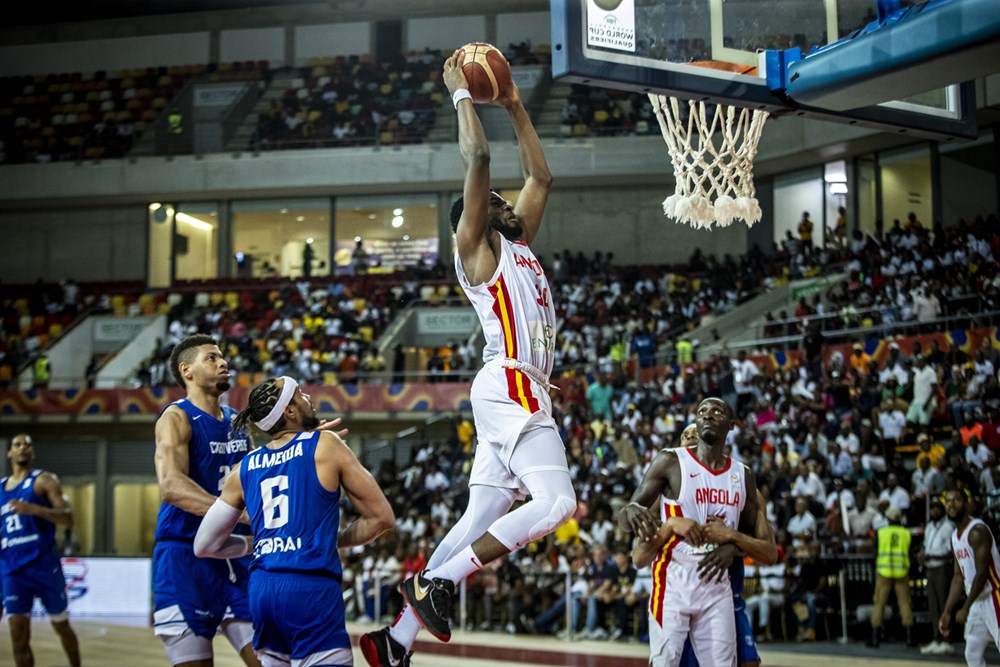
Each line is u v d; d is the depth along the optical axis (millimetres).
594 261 26516
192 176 28500
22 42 32906
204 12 32344
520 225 4242
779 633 12719
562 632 14273
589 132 26891
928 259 20141
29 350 26750
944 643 11352
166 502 4969
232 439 5445
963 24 4992
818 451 14562
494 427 3877
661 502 5598
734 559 5555
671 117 6230
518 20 30922
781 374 17422
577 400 20250
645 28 5523
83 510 24609
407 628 3807
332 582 4176
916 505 13031
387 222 28812
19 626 8367
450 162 27422
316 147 28641
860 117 6098
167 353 25312
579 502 15703
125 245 30031
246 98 30812
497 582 15234
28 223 30578
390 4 31484
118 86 32031
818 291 22109
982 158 22375
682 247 27359
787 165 25234
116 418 23703
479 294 4004
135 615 18203
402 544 16453
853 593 12812
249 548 4730
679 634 5355
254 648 4312
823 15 6000
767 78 5816
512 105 4395
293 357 24672
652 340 21016
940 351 16031
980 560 7227
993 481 12695
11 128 31625
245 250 29469
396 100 29719
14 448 8516
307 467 4227
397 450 23031
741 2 5812
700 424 5469
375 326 25953
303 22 31969
